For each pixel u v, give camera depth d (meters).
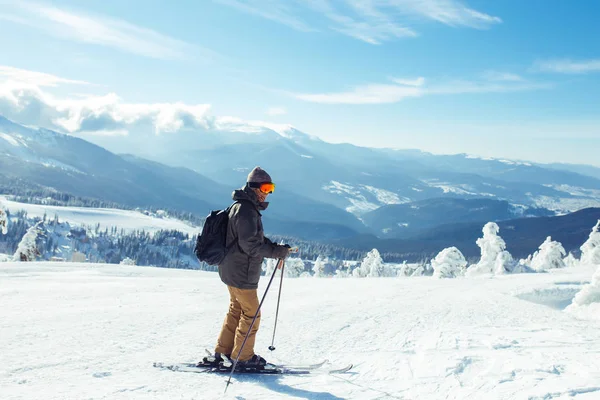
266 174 4.29
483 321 8.06
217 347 4.59
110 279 13.73
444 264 34.44
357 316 8.41
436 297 11.98
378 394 3.67
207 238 4.30
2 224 29.41
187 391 3.69
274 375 4.36
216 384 3.95
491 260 32.41
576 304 12.45
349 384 4.00
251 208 4.20
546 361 4.16
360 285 15.05
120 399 3.39
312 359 5.21
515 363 4.13
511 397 3.19
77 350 4.93
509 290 15.60
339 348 5.83
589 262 35.34
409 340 6.07
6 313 7.04
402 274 54.22
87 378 3.93
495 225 32.72
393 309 9.45
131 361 4.63
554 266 38.91
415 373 4.21
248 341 4.39
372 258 53.97
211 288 12.36
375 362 4.79
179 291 11.30
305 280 17.22
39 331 5.79
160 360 4.75
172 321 7.08
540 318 8.80
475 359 4.46
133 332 6.10
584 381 3.40
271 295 11.56
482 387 3.53
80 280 13.24
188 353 5.15
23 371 4.04
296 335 6.59
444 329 6.65
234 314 4.59
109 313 7.49
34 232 32.22
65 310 7.60
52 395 3.41
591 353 4.61
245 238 4.12
